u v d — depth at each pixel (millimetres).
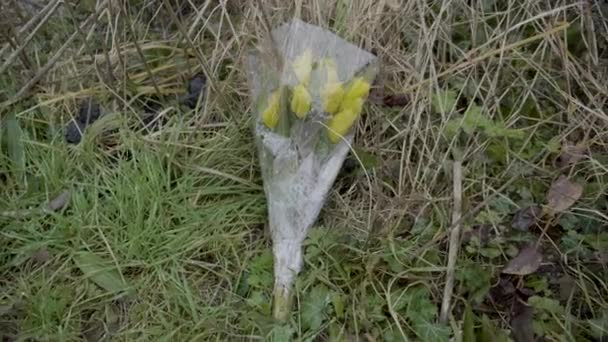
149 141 2119
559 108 2160
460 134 2111
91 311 1963
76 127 2148
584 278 1969
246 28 2166
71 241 2018
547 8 2205
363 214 2053
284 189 2008
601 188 2037
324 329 1935
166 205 2059
